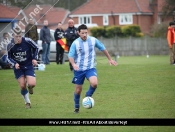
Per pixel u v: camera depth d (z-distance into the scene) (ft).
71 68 187.11
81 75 98.53
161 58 360.48
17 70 105.40
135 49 459.32
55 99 118.83
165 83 145.69
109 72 180.86
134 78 159.33
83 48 97.60
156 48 458.50
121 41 463.01
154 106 105.91
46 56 226.17
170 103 109.91
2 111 102.73
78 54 98.02
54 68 201.57
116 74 172.96
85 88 138.62
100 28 529.04
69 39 183.62
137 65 215.92
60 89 136.46
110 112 99.35
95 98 118.52
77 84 98.89
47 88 138.72
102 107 105.70
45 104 111.45
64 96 123.54
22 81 105.19
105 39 468.34
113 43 465.06
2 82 155.63
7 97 123.34
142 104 108.78
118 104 109.29
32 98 120.57
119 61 305.32
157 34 494.59
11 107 108.06
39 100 117.50
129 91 129.80
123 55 456.45
